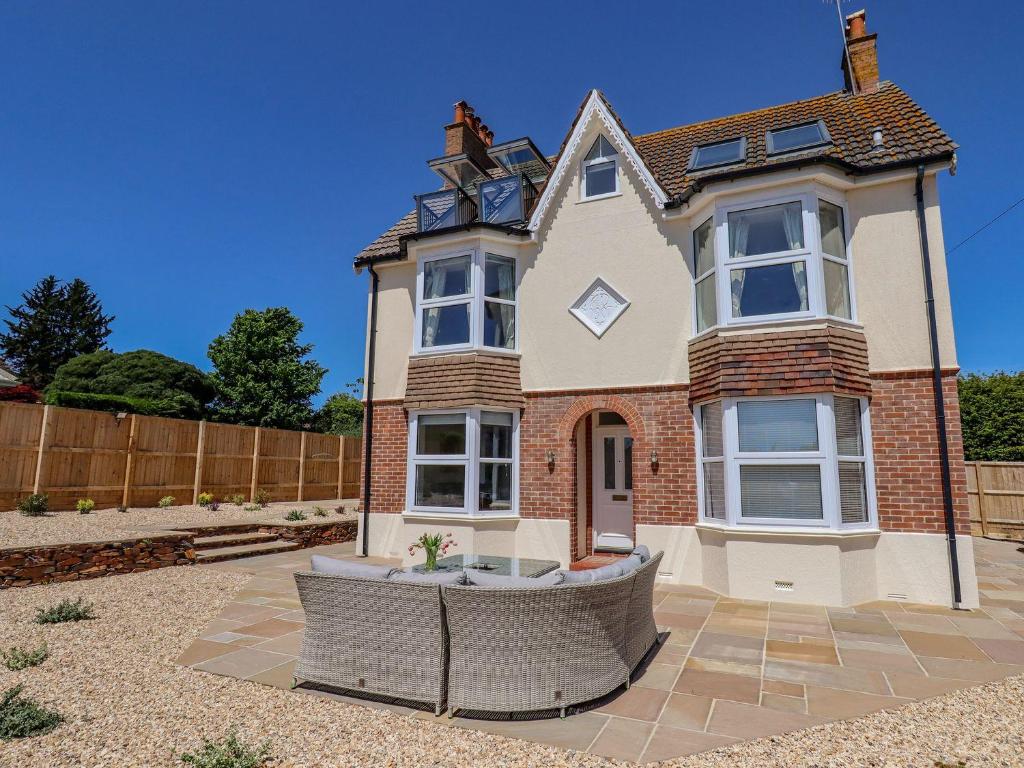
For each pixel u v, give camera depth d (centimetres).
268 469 1870
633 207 1011
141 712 408
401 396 1134
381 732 380
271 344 3378
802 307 820
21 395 2034
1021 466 1410
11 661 496
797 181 835
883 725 392
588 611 418
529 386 1049
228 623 652
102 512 1368
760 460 805
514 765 335
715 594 818
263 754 340
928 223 820
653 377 952
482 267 1062
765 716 407
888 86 1081
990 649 569
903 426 799
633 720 401
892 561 784
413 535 1045
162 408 2080
